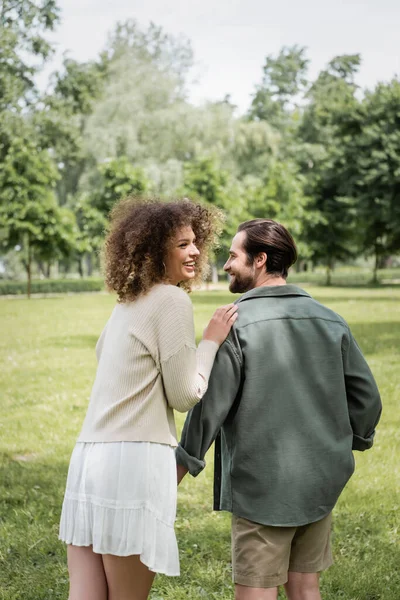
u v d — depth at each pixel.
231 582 3.77
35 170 36.19
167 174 44.69
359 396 2.63
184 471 2.60
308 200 47.06
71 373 10.70
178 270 2.61
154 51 53.72
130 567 2.43
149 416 2.46
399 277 53.28
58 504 5.05
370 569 3.86
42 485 5.52
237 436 2.50
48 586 3.75
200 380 2.46
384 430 6.97
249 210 42.75
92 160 49.12
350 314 19.38
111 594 2.47
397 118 40.59
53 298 34.19
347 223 46.66
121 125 47.69
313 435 2.51
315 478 2.49
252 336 2.51
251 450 2.48
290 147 55.09
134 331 2.49
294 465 2.48
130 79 50.69
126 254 2.57
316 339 2.56
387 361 10.97
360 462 5.91
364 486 5.27
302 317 2.57
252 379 2.49
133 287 2.55
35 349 13.45
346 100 46.16
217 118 48.88
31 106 48.28
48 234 36.44
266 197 43.16
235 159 49.25
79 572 2.47
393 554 4.08
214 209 2.74
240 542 2.51
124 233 2.60
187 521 4.65
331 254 49.41
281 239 2.69
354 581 3.72
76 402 8.66
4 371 11.01
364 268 69.25
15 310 24.53
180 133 48.00
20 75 47.19
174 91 52.22
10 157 36.34
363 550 4.14
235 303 2.62
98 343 2.70
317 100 59.22
